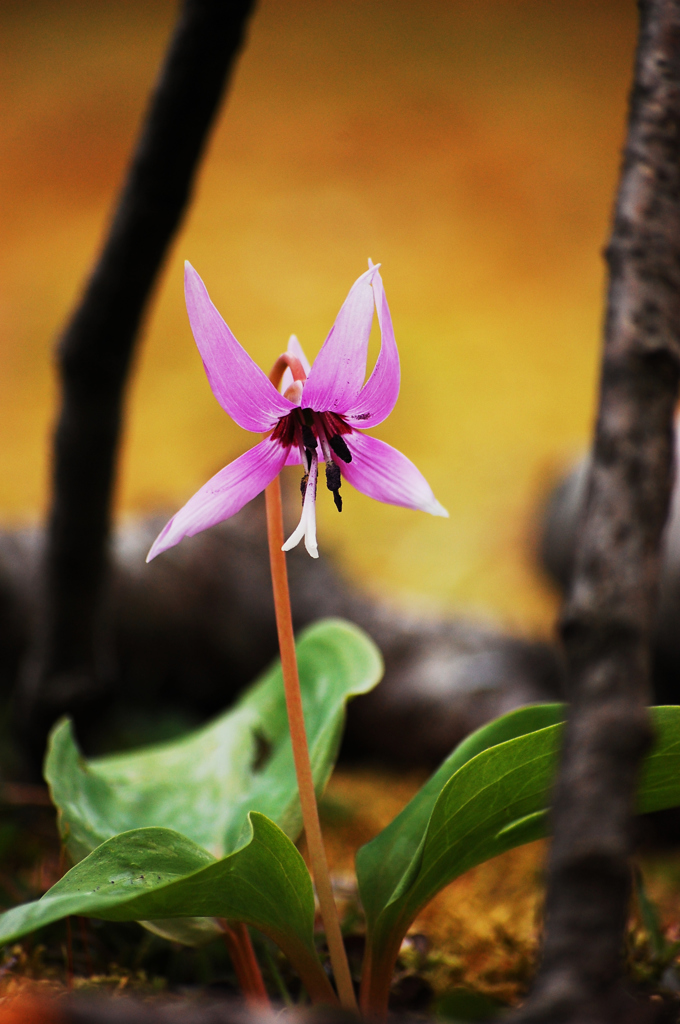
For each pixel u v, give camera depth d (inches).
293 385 24.5
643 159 23.3
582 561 22.1
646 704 21.8
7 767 38.9
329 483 24.5
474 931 28.9
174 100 28.1
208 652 48.7
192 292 23.8
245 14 27.6
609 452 22.4
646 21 23.9
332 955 24.5
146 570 46.9
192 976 27.0
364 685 26.2
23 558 46.4
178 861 24.3
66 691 32.7
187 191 29.0
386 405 24.2
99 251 29.4
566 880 21.5
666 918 29.1
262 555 50.0
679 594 38.5
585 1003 21.4
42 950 26.9
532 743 24.1
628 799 21.6
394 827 25.5
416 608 51.3
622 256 23.0
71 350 30.0
